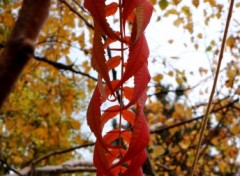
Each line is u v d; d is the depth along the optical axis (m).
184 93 4.59
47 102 4.55
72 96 4.49
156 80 4.44
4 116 4.59
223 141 5.06
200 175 5.33
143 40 0.58
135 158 0.58
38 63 4.09
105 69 0.56
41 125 4.58
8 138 4.90
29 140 4.93
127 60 0.56
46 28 4.04
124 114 0.63
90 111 0.58
